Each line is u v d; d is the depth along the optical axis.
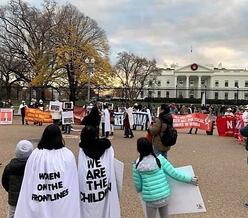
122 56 98.06
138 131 28.05
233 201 8.37
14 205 4.93
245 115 21.73
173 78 133.00
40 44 56.91
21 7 59.25
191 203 5.64
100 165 4.76
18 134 22.77
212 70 132.00
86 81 51.03
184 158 14.48
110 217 4.80
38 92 54.50
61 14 57.28
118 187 4.94
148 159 5.43
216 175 11.25
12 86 62.25
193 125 27.33
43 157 4.46
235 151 17.27
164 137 7.88
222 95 127.06
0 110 32.56
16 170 4.91
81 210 4.70
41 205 4.40
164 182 5.49
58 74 52.50
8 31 59.16
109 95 67.19
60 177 4.45
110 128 23.14
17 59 60.12
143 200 5.51
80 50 51.66
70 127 25.03
